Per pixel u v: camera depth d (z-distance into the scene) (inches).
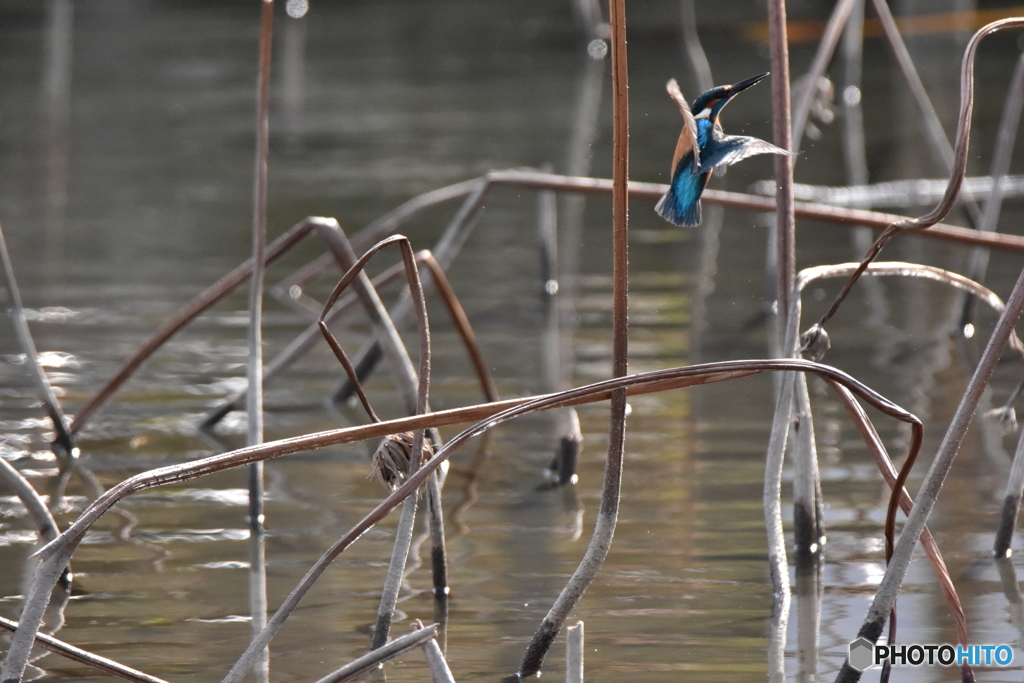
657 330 531.5
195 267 658.8
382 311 345.4
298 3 2183.8
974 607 268.5
